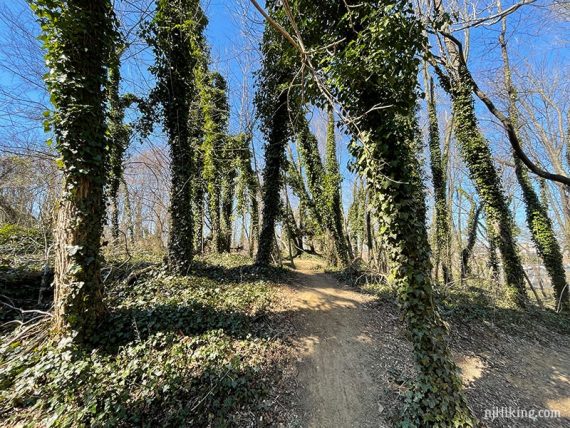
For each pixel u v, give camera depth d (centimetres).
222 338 530
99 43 513
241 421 394
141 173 1541
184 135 904
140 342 469
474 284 1493
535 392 578
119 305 577
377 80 431
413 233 461
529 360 695
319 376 528
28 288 610
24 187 1003
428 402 425
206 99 1344
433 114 1469
